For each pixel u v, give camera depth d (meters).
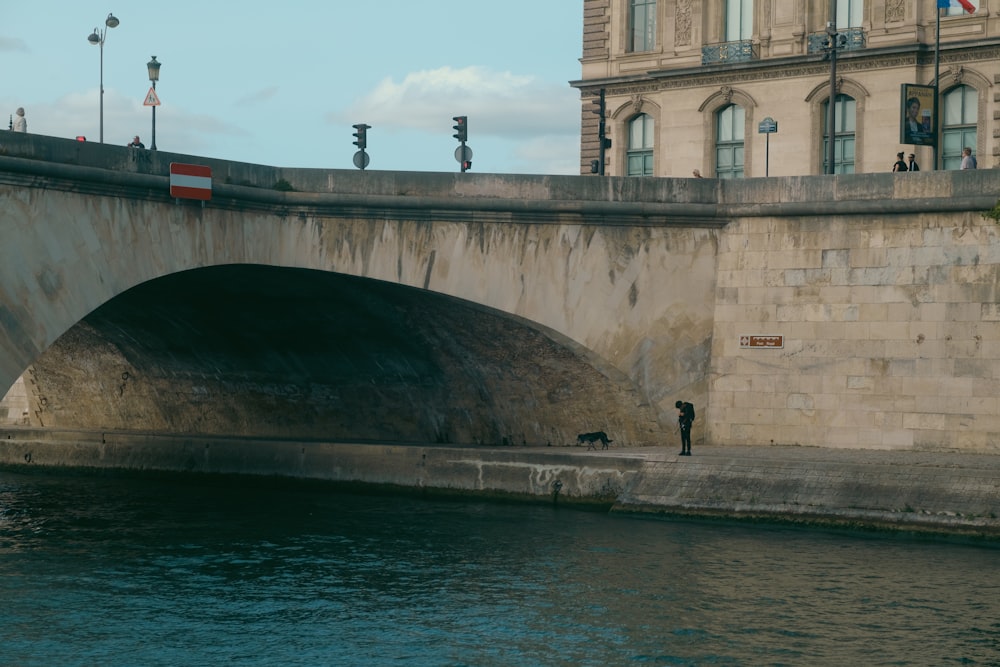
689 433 33.22
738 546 28.78
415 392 40.94
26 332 29.31
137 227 31.44
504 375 38.44
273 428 44.84
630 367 36.22
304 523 32.72
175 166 31.91
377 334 38.88
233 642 22.64
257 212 34.06
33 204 29.36
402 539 30.39
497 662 21.64
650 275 36.16
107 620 23.88
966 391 33.47
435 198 35.00
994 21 55.06
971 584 25.45
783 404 35.44
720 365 36.16
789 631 22.86
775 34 59.72
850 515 29.91
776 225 35.56
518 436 39.75
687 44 62.31
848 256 34.78
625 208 35.66
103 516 34.34
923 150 56.53
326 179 34.69
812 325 35.16
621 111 64.25
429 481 36.84
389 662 21.67
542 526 31.50
